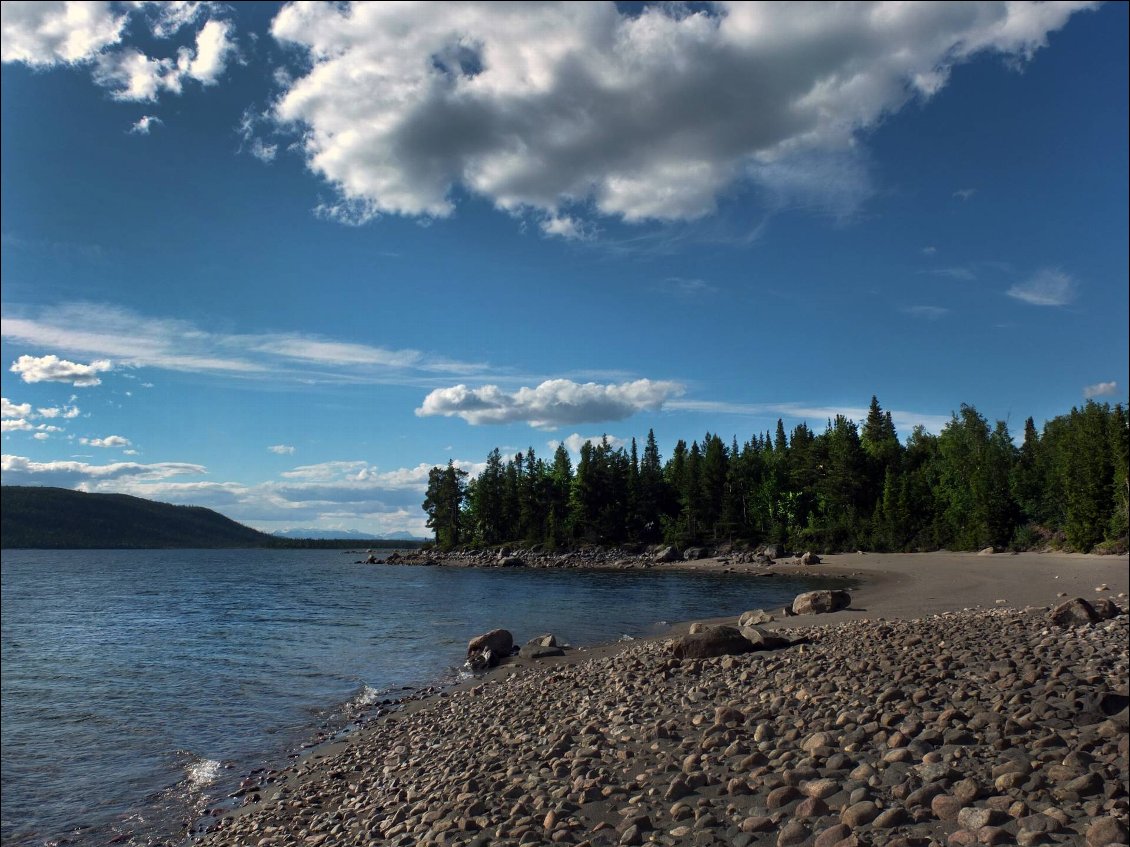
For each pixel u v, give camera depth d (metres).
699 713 10.40
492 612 36.91
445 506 127.56
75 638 31.09
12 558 168.12
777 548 87.38
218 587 64.69
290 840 8.62
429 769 10.48
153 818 10.63
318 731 15.01
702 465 106.25
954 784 6.20
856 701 9.63
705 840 5.88
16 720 16.34
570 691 15.04
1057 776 6.15
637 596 45.47
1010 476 75.50
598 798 7.29
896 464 94.94
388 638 28.45
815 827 5.75
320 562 137.50
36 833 10.27
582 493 109.06
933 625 17.75
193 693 18.94
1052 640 13.53
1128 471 54.50
